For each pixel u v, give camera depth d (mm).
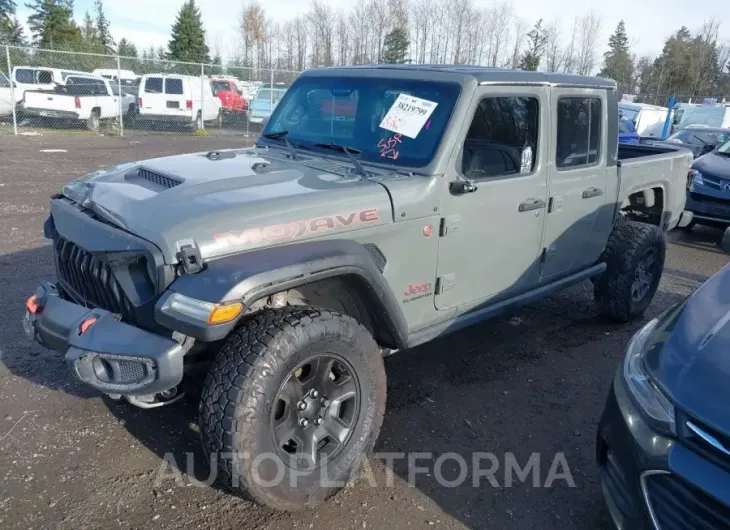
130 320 2807
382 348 3463
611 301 5285
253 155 3906
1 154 13258
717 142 14398
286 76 24484
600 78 4594
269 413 2596
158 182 3191
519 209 3945
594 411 4004
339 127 3938
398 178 3373
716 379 2326
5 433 3297
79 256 3080
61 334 2904
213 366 2627
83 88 18734
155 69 23578
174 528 2715
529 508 3023
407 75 3771
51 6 48438
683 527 2225
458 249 3629
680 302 3105
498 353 4777
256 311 2861
